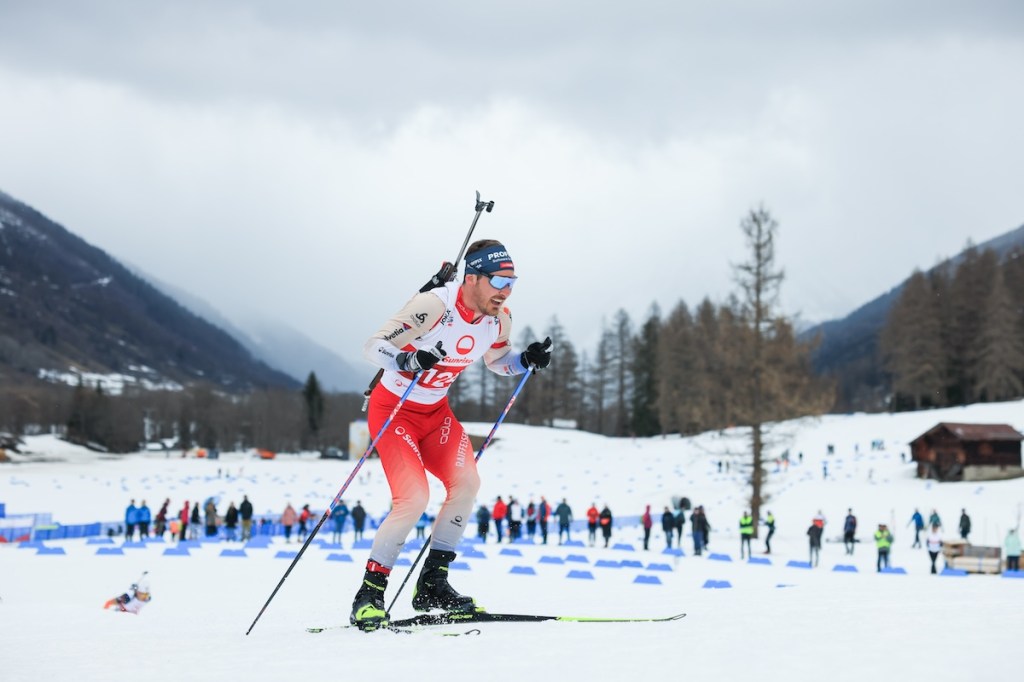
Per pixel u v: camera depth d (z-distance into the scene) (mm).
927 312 94938
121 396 140500
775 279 42969
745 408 42188
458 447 6035
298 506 60031
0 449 105000
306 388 141000
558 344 131750
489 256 5547
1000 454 54531
